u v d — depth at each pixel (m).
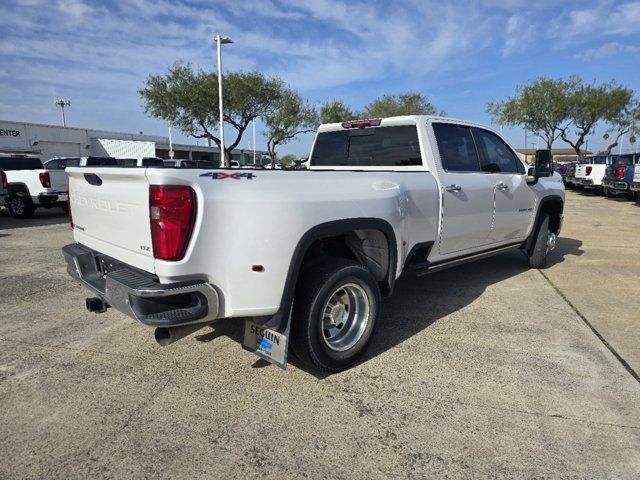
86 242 3.54
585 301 5.10
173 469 2.42
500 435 2.70
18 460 2.48
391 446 2.60
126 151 43.41
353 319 3.54
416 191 4.05
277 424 2.81
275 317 2.99
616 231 10.30
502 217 5.36
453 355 3.73
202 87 28.03
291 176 3.09
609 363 3.58
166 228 2.59
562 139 37.06
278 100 31.41
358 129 5.07
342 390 3.19
